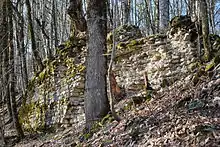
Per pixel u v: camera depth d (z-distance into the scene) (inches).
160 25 473.4
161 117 221.6
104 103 286.5
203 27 301.1
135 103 309.1
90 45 293.3
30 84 528.4
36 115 469.4
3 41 433.1
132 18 929.5
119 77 394.9
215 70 253.4
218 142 152.3
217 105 201.0
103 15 297.0
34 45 550.0
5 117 582.9
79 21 357.4
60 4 1028.5
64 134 350.6
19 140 423.2
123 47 398.6
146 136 200.4
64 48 451.5
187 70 326.6
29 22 575.8
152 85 357.1
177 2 874.8
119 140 216.2
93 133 267.0
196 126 173.9
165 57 353.1
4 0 450.3
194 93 236.7
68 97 406.6
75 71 416.5
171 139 177.5
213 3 669.9
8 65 432.1
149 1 818.8
